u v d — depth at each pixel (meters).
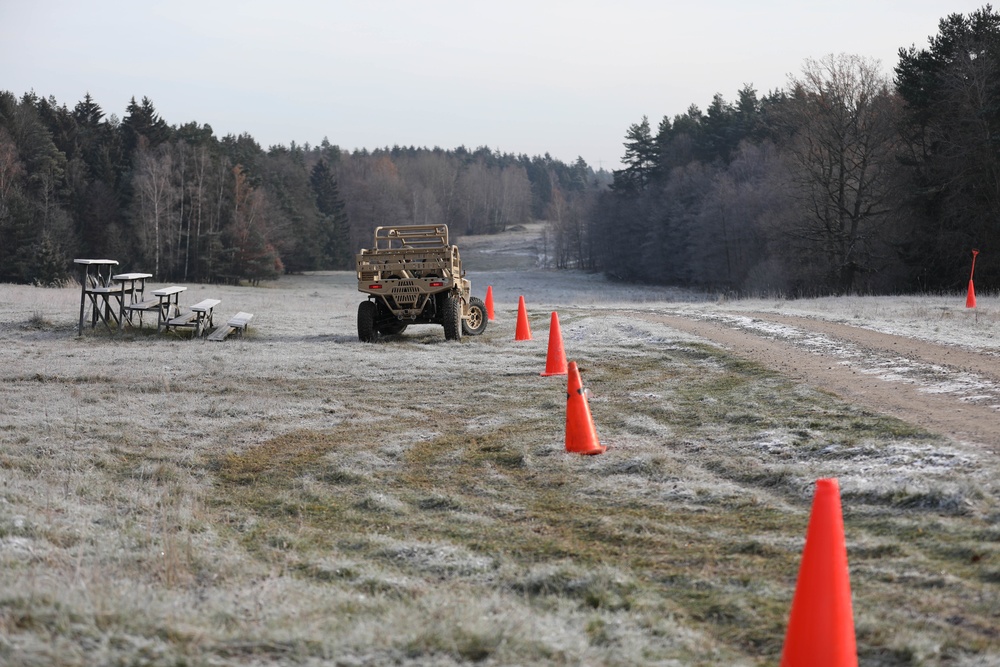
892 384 11.53
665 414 10.77
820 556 3.83
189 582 5.47
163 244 86.88
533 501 7.63
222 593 5.10
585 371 14.36
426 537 6.71
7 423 10.51
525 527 6.90
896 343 15.12
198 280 89.25
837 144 49.12
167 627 4.21
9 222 75.94
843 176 49.47
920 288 46.16
